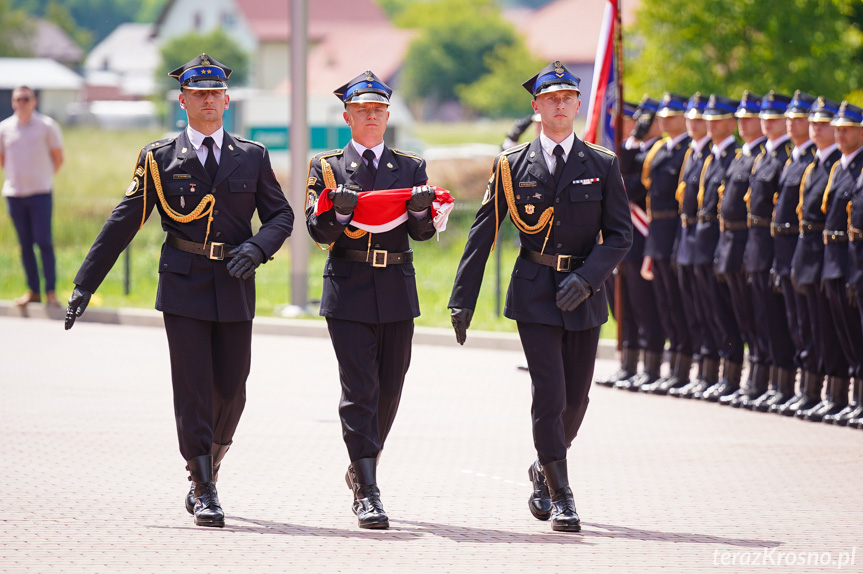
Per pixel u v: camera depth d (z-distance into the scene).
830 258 25.86
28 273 40.97
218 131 18.30
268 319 39.47
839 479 21.27
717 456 22.98
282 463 21.95
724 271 28.14
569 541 17.19
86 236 58.38
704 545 17.08
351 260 18.20
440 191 18.05
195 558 16.03
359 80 18.36
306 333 38.62
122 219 18.09
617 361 34.97
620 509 19.16
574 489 20.48
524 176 18.20
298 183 40.75
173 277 17.91
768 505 19.47
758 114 28.00
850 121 25.50
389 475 21.23
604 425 25.91
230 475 21.06
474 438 24.31
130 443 23.20
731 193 28.00
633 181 30.12
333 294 18.17
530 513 18.77
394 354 18.48
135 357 33.38
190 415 17.88
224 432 18.73
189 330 17.88
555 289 18.03
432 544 16.89
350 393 18.06
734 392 28.78
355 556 16.22
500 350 36.66
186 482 20.34
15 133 40.06
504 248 55.22
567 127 18.20
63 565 15.66
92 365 31.97
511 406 27.67
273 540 16.98
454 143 172.62
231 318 17.97
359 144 18.47
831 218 25.86
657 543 17.14
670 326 30.02
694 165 29.00
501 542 17.06
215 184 18.00
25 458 21.89
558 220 18.08
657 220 29.66
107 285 47.84
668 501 19.69
